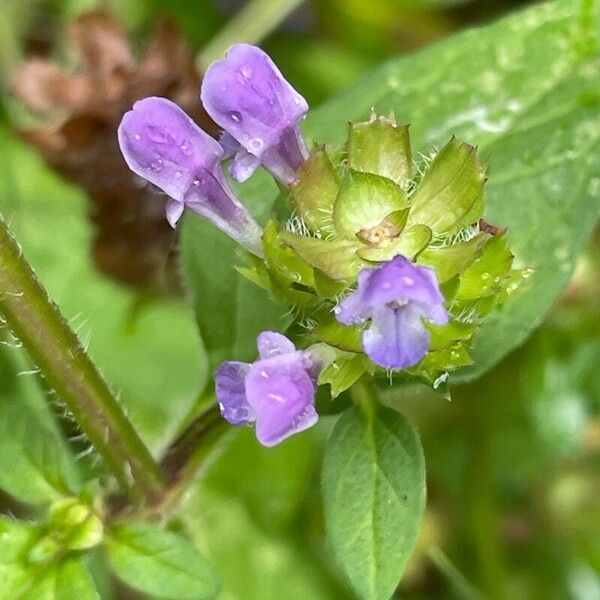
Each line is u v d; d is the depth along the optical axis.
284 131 0.18
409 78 0.21
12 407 0.20
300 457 0.25
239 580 0.25
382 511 0.19
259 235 0.19
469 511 0.25
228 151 0.19
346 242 0.18
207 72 0.18
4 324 0.19
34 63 0.24
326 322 0.18
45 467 0.20
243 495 0.25
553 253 0.20
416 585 0.25
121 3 0.28
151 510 0.20
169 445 0.20
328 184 0.18
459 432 0.25
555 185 0.20
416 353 0.17
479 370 0.20
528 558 0.25
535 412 0.25
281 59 0.27
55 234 0.26
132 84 0.24
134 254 0.25
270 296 0.19
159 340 0.26
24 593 0.19
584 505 0.25
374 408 0.19
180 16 0.28
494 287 0.18
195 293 0.20
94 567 0.22
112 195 0.24
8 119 0.27
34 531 0.19
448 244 0.18
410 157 0.18
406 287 0.17
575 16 0.21
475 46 0.21
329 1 0.28
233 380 0.18
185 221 0.20
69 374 0.19
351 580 0.18
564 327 0.25
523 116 0.21
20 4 0.28
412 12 0.27
